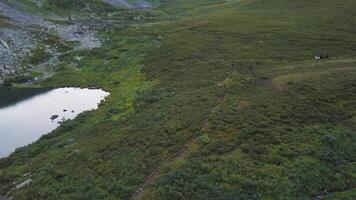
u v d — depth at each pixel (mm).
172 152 37781
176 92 58844
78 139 46875
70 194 32688
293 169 34500
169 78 67875
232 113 45031
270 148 37688
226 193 31219
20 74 79625
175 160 36281
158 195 31078
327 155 36844
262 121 42625
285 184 32625
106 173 35438
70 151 42562
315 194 32281
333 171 35281
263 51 76125
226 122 42969
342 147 38656
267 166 34844
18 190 35344
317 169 34938
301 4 114562
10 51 86438
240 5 132500
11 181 38312
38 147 46375
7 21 104125
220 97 51625
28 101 65500
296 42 79875
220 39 88812
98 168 36531
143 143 40281
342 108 46469
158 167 35656
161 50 86188
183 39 92688
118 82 72000
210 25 103125
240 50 78250
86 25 123750
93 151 40656
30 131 53188
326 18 95875
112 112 56000
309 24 92250
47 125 55219
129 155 38125
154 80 69125
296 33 86000
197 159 35906
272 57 71875
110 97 64750
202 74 65812
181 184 32219
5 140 50312
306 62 66875
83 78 77188
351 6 105375
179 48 85375
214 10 151125
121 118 52375
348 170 35406
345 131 41250
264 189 32000
